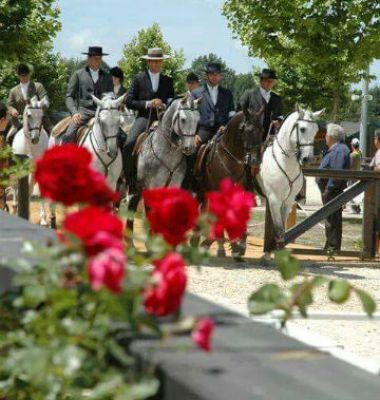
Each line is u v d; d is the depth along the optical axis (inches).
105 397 108.7
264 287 135.8
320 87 2015.3
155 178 676.1
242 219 135.0
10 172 277.4
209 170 677.9
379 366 340.5
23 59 1259.8
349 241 936.3
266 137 693.9
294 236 721.0
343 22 1192.2
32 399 127.0
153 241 130.5
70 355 110.2
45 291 119.0
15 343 126.6
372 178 735.7
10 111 849.5
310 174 731.4
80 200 132.1
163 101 706.2
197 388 97.3
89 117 756.6
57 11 1246.9
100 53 761.6
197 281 570.9
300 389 97.1
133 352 110.3
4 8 1208.2
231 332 119.0
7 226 193.3
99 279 112.2
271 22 1201.4
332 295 132.0
